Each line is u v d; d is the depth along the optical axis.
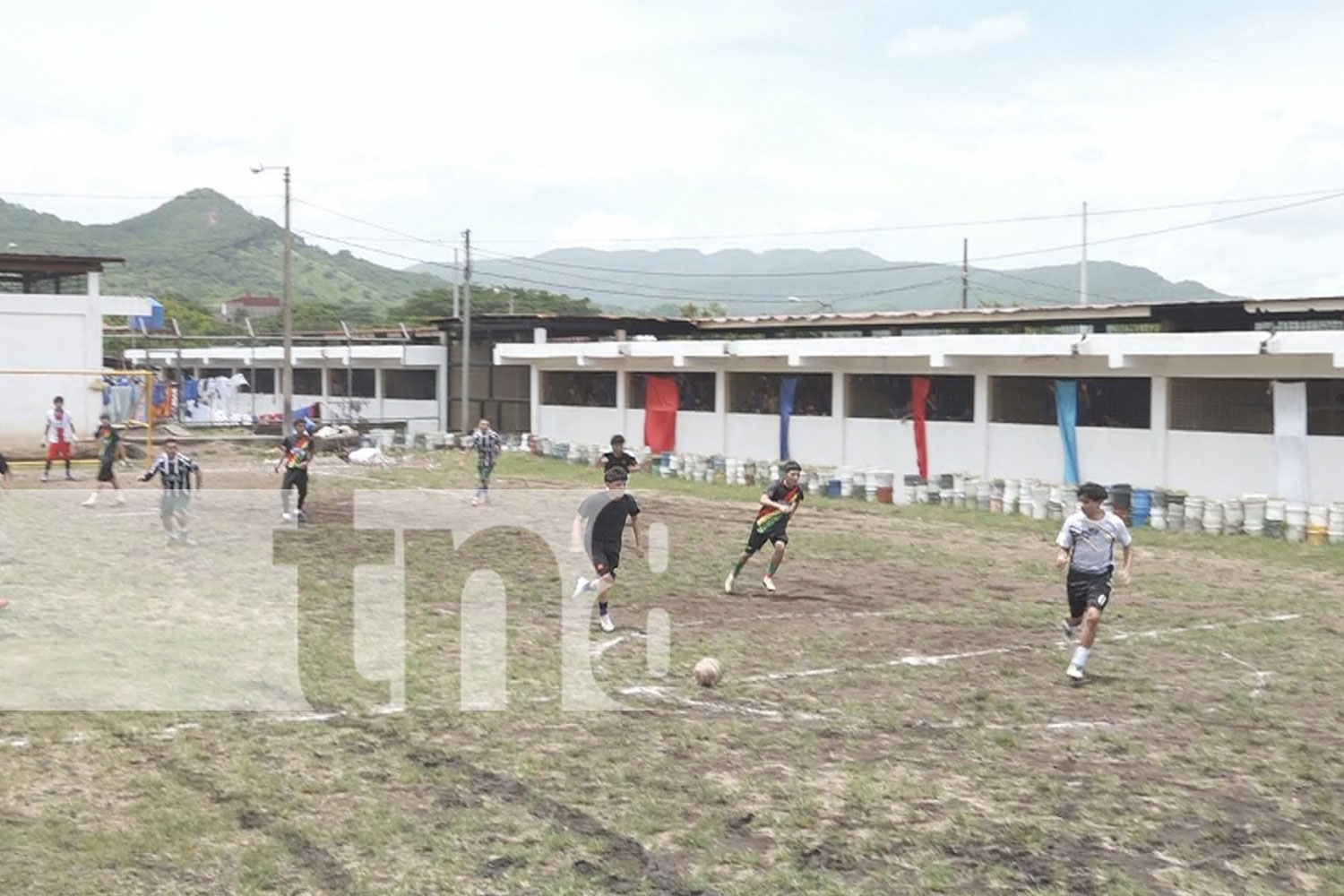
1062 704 10.59
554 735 9.38
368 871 6.77
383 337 55.69
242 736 9.21
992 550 20.75
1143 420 26.27
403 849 7.08
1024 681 11.43
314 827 7.38
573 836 7.30
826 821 7.62
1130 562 11.70
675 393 36.94
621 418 38.84
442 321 46.62
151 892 6.45
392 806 7.77
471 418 47.72
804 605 15.33
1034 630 13.91
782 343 32.47
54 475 30.52
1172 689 11.22
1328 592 16.97
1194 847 7.27
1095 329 34.38
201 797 7.88
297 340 58.28
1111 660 12.38
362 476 33.50
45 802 7.73
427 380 50.75
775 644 12.91
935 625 14.15
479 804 7.84
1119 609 15.32
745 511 26.42
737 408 35.78
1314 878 6.82
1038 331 35.44
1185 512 23.27
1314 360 22.88
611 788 8.18
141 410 42.38
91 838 7.13
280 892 6.48
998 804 7.96
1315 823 7.69
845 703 10.48
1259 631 14.04
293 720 9.64
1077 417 27.05
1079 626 12.07
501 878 6.70
